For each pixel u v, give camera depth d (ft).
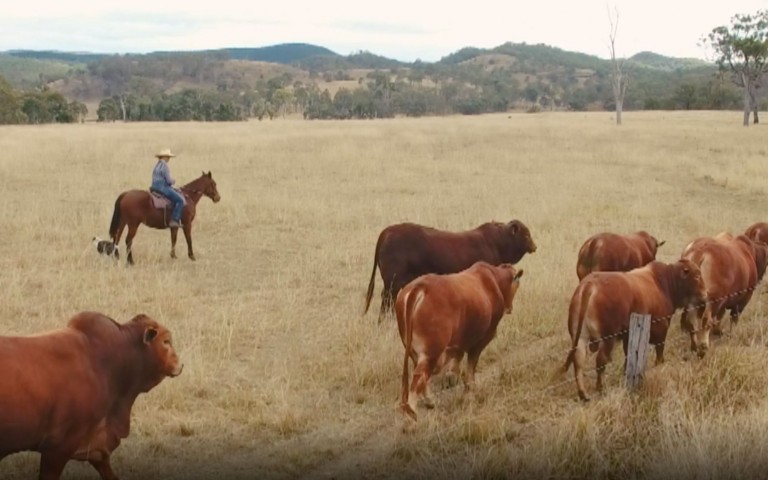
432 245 35.42
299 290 42.32
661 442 22.77
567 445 22.89
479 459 22.41
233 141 116.37
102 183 77.20
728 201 73.15
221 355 31.81
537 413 26.63
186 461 23.12
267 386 28.63
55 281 42.14
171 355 21.66
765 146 117.80
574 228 58.03
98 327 20.12
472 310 26.63
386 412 26.81
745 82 191.83
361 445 24.48
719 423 23.29
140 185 76.89
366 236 55.57
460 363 30.71
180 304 38.47
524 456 22.36
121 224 47.42
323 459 23.49
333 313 38.19
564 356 31.78
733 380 27.30
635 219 62.39
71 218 59.52
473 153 108.58
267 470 22.68
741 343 34.04
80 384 19.02
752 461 21.62
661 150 113.09
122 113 293.23
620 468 22.26
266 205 66.59
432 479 21.80
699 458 21.50
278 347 33.32
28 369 18.10
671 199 73.51
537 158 104.06
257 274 46.24
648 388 26.94
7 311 36.58
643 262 36.76
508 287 29.43
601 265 35.53
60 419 18.66
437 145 118.83
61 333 19.31
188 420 25.40
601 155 107.14
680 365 29.78
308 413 26.35
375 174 87.71
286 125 162.30
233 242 54.70
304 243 54.34
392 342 32.32
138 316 21.65
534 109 430.20
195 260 49.49
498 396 28.12
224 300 40.22
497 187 79.15
